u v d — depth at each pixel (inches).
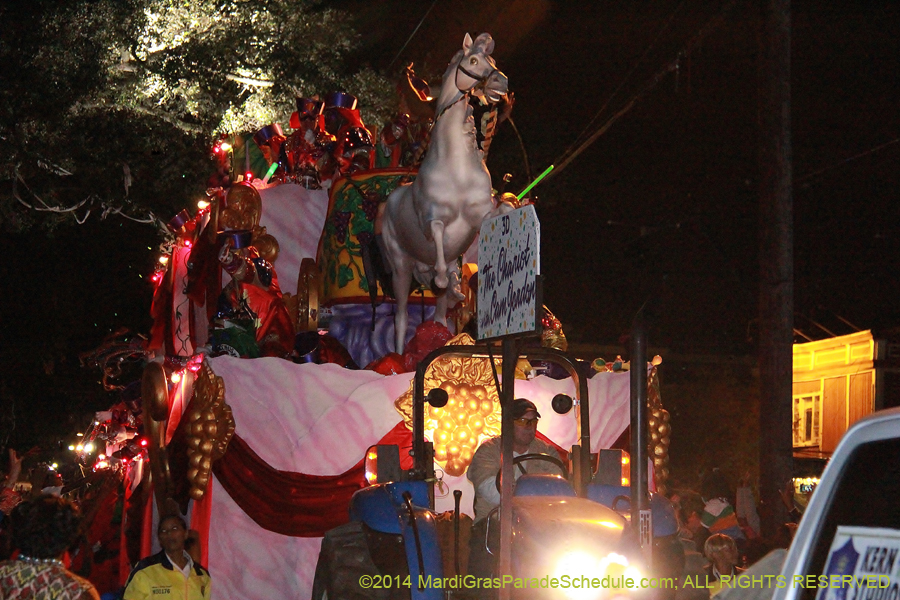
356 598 240.5
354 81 756.6
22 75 622.8
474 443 330.3
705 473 559.5
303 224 450.0
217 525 318.3
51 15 631.2
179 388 372.8
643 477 178.4
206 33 689.6
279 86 720.3
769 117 488.7
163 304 473.1
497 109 352.2
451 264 370.0
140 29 661.9
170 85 673.6
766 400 478.6
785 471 470.9
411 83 440.8
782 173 484.4
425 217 341.7
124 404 509.7
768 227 486.3
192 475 316.2
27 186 713.0
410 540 228.2
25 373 1043.3
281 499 316.8
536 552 199.3
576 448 253.6
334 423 323.3
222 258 369.7
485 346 245.4
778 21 489.1
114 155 693.9
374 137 461.7
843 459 109.5
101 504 463.2
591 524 203.6
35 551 167.2
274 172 478.3
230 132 706.8
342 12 753.0
